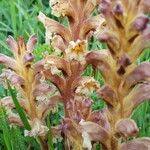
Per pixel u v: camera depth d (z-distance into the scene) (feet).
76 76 0.54
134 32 0.42
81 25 0.52
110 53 0.44
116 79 0.44
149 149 0.45
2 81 0.55
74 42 0.51
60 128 0.53
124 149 0.46
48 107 0.55
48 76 0.54
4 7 0.94
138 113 0.65
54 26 0.53
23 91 0.56
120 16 0.41
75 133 0.50
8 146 0.53
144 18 0.41
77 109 0.50
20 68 0.55
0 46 0.84
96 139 0.46
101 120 0.47
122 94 0.45
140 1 0.41
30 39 0.55
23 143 0.58
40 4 0.91
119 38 0.43
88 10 0.52
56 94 0.55
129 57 0.42
